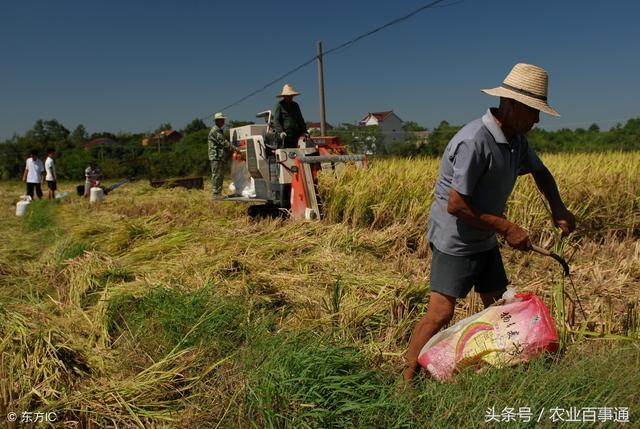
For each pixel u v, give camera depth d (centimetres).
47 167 1694
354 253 670
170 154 3098
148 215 1135
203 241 727
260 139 1015
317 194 900
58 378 340
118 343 418
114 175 3003
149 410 322
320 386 292
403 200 812
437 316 335
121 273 577
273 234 784
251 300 475
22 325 386
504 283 354
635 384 276
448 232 325
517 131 313
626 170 823
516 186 753
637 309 409
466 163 301
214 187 1277
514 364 309
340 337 394
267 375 306
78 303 506
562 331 353
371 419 276
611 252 656
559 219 357
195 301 439
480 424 262
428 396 291
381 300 459
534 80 298
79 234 896
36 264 707
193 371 356
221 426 298
